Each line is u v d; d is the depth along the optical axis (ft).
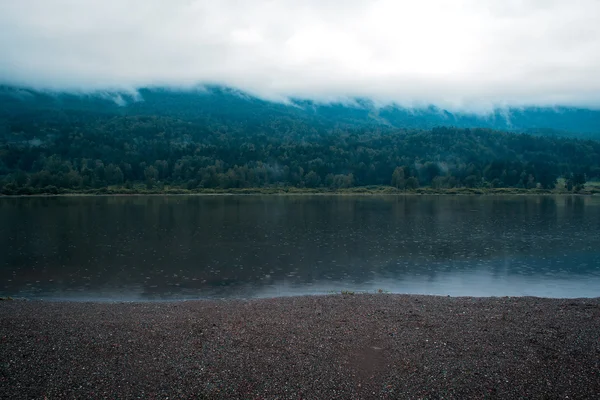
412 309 78.89
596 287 116.37
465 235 224.94
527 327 68.13
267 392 47.75
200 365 53.88
